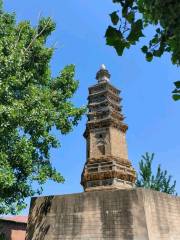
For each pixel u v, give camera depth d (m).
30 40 21.12
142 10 3.55
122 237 17.95
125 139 27.36
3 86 16.84
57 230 20.28
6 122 16.28
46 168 19.16
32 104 18.36
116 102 29.31
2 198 17.33
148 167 30.47
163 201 20.02
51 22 22.25
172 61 3.70
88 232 19.17
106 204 19.45
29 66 20.39
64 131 21.05
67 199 21.09
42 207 22.02
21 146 16.97
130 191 19.11
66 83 22.31
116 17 3.42
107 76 30.33
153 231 17.92
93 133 27.03
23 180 18.44
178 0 3.14
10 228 28.89
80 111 21.41
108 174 23.81
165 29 3.51
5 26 20.58
